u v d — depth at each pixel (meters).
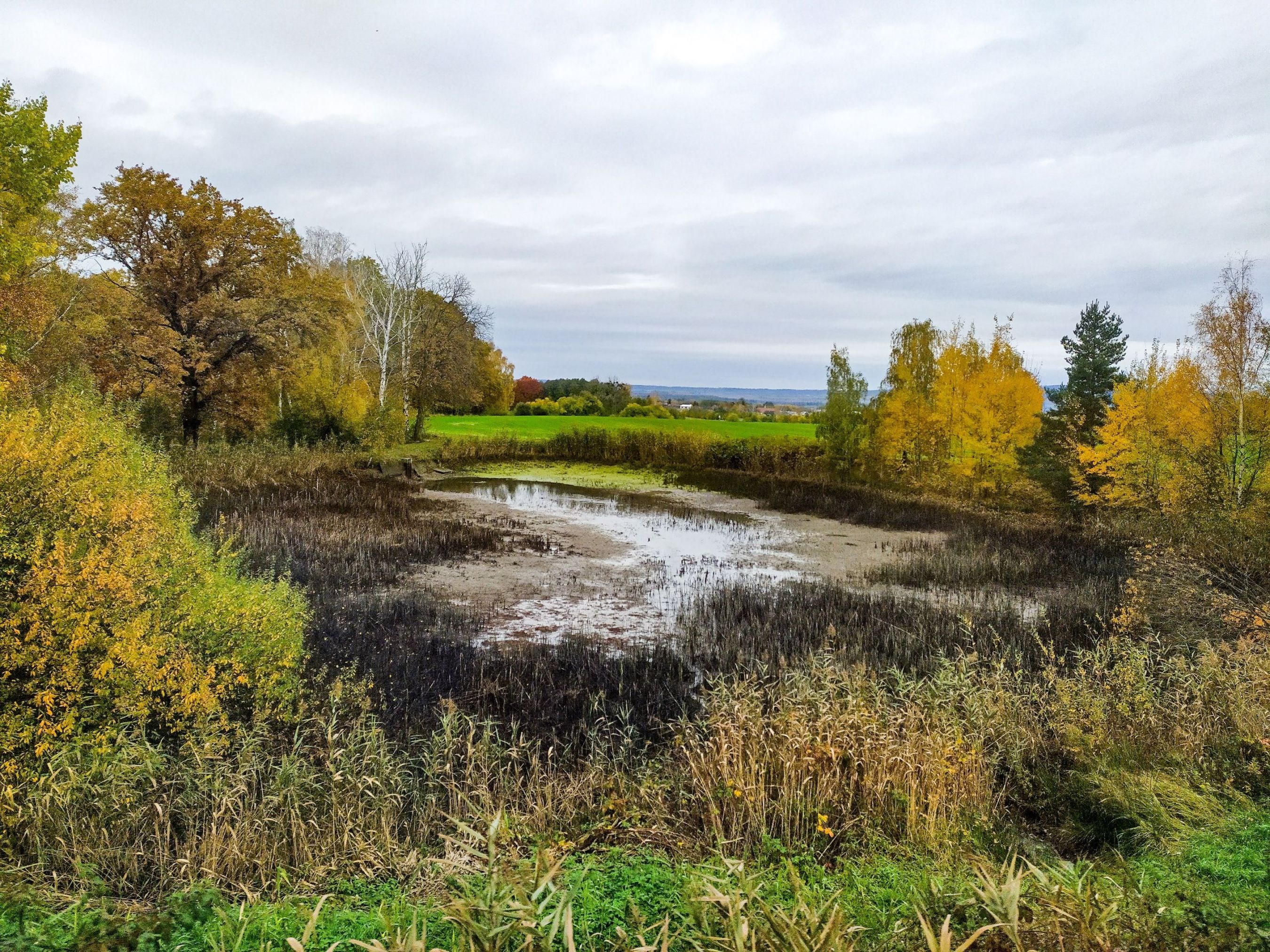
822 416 27.97
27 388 13.57
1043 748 6.41
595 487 26.00
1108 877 3.67
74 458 6.12
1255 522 10.58
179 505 9.26
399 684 7.75
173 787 5.22
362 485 22.41
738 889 3.31
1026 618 10.88
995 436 20.34
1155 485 14.69
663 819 5.17
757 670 8.26
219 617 6.59
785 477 29.17
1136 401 15.47
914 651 9.16
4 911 3.38
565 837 4.95
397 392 33.47
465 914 2.75
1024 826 5.34
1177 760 5.52
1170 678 7.27
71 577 5.53
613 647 9.32
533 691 7.70
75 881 4.14
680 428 38.94
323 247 42.69
